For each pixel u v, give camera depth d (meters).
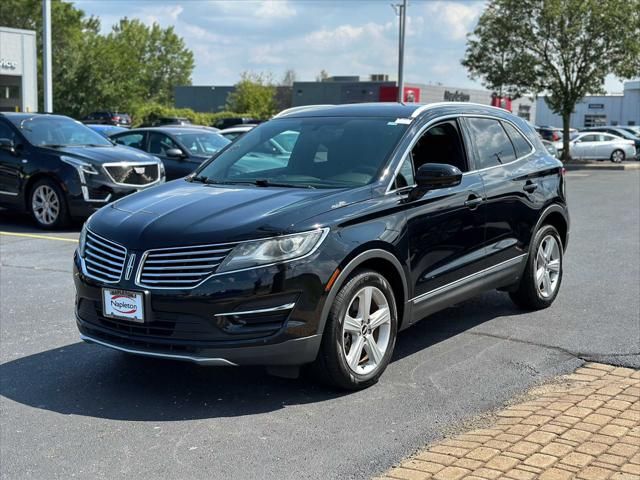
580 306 7.20
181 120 50.31
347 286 4.75
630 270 8.90
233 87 87.12
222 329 4.42
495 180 6.25
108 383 5.14
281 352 4.50
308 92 69.62
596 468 3.58
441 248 5.57
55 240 11.05
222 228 4.57
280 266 4.46
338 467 3.87
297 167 5.61
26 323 6.64
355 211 4.90
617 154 35.88
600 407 4.42
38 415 4.60
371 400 4.80
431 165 5.25
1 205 12.50
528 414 4.38
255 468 3.87
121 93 80.00
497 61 34.75
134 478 3.77
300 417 4.53
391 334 5.12
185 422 4.47
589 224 13.14
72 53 77.38
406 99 45.94
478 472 3.56
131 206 5.20
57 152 11.98
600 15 32.09
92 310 4.87
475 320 6.72
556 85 34.22
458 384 5.10
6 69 41.81
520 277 6.68
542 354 5.74
